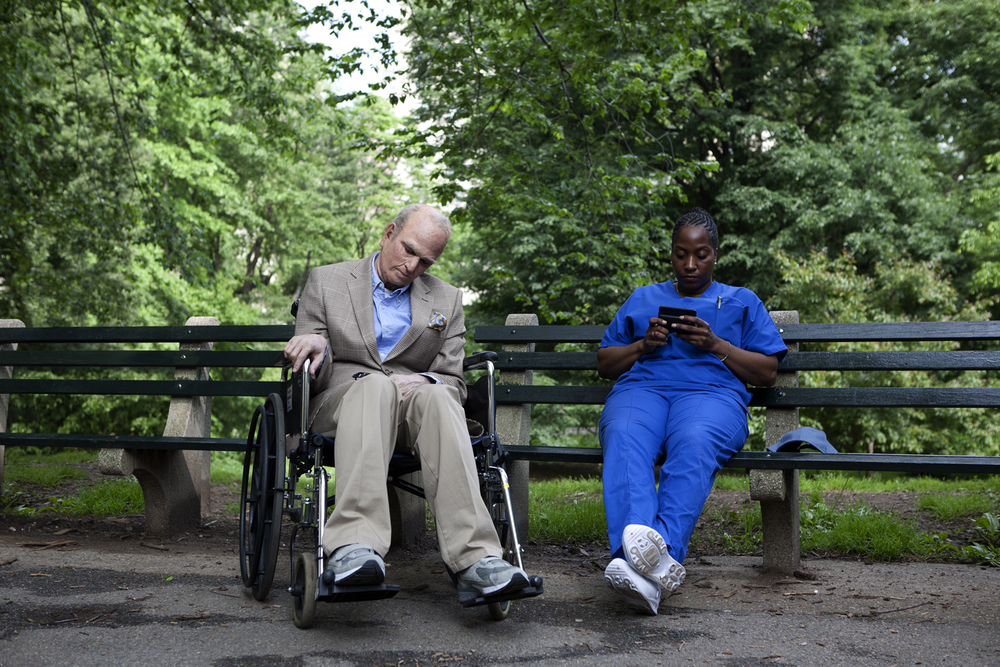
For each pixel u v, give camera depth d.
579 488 5.31
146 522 3.71
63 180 9.49
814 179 13.38
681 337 2.80
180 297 15.40
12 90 8.27
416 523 3.46
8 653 1.96
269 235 22.28
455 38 7.71
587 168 7.98
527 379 3.57
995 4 14.88
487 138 8.05
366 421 2.19
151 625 2.20
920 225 13.16
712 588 2.71
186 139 17.53
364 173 23.64
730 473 11.46
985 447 11.62
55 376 15.05
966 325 2.88
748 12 7.10
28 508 4.22
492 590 1.99
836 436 12.30
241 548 2.62
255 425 2.67
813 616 2.37
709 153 14.92
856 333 3.03
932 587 2.69
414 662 1.94
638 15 6.79
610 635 2.18
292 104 9.45
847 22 14.18
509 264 13.91
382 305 2.74
